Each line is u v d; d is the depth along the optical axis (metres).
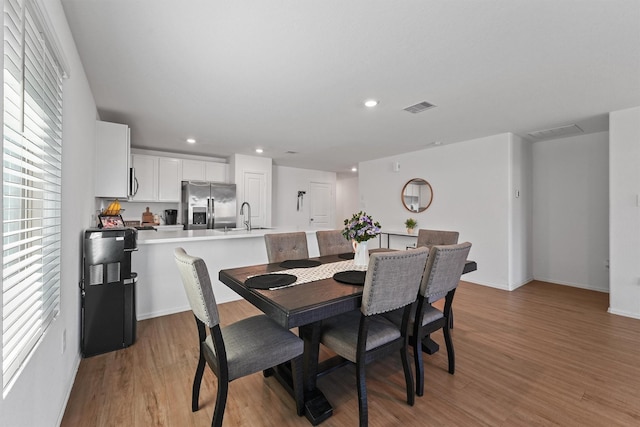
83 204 2.30
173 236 3.23
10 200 1.14
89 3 1.55
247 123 3.68
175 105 3.05
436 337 2.69
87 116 2.44
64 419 1.60
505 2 1.55
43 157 1.28
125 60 2.15
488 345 2.52
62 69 1.51
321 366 2.01
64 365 1.69
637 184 3.09
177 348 2.41
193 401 1.68
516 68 2.26
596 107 3.11
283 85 2.58
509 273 4.19
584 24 1.72
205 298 1.37
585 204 4.31
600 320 3.07
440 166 4.99
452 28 1.77
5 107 0.97
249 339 1.60
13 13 0.93
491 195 4.35
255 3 1.57
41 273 1.23
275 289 1.73
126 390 1.86
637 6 1.56
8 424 0.91
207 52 2.05
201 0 1.55
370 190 6.32
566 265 4.49
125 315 2.40
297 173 7.46
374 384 1.99
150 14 1.65
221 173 5.87
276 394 1.87
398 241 5.70
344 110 3.21
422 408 1.74
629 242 3.14
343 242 3.12
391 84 2.55
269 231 4.06
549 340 2.61
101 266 2.29
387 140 4.57
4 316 0.85
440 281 1.87
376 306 1.56
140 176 4.99
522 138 4.48
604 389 1.91
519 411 1.71
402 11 1.63
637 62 2.15
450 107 3.12
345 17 1.68
